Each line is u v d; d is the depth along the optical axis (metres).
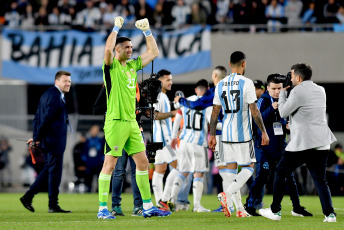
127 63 25.91
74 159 60.66
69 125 35.03
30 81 64.94
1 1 69.25
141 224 23.48
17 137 63.00
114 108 25.16
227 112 27.69
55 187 33.59
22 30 65.25
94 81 64.69
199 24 66.12
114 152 25.38
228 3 68.50
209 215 29.77
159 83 27.50
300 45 65.69
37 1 69.06
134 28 62.31
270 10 66.62
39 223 24.56
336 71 65.44
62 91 34.38
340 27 65.75
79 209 36.75
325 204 24.89
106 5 68.19
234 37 65.69
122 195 48.66
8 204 42.19
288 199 44.19
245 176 27.58
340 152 58.66
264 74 65.62
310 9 67.25
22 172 62.50
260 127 27.20
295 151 24.66
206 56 65.12
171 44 64.88
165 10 67.62
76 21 67.88
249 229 21.66
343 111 70.50
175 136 35.44
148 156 27.44
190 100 33.41
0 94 65.50
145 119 60.19
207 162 34.91
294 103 24.69
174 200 34.81
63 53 65.00
